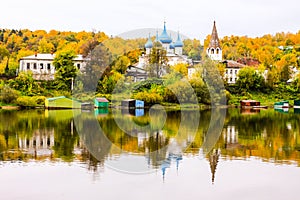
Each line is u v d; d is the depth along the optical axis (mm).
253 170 14336
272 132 24109
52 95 50969
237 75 66438
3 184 12422
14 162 15070
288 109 52844
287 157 16453
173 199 11383
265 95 65688
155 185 12508
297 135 22781
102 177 13188
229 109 50719
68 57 53719
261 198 11570
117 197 11445
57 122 28688
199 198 11516
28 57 66625
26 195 11500
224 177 13438
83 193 11711
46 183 12523
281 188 12391
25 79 52719
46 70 65688
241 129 25516
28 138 20750
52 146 18203
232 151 17562
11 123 28109
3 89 45938
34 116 33812
